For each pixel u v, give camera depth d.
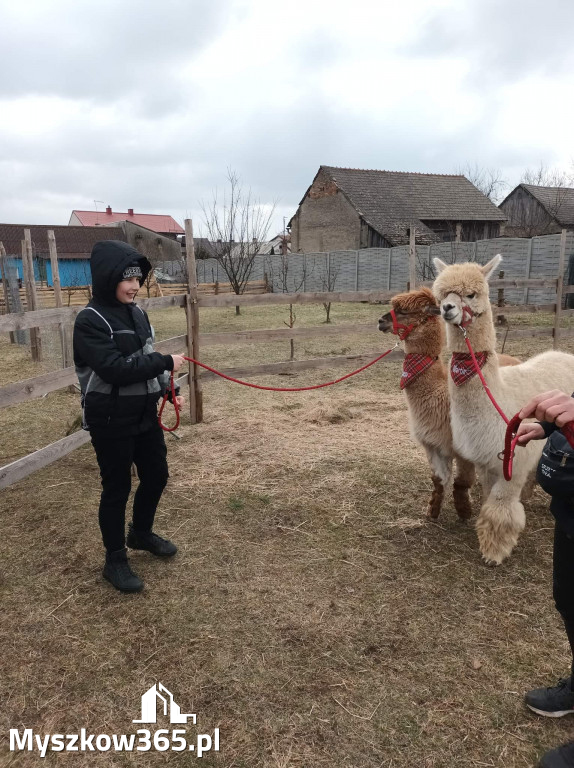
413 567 3.46
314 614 3.00
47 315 4.46
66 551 3.65
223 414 6.84
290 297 6.54
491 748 2.18
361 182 32.88
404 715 2.34
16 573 3.40
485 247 20.23
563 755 2.02
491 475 3.53
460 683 2.51
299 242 35.50
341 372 9.26
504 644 2.76
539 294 18.27
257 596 3.16
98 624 2.93
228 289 26.39
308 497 4.44
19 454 5.63
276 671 2.59
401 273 24.08
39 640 2.80
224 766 2.11
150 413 3.06
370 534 3.87
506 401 3.37
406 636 2.82
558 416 1.69
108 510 3.09
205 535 3.86
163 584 3.28
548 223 34.53
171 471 5.00
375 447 5.55
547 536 3.85
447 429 3.73
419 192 33.69
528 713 2.35
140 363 2.80
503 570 3.42
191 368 6.32
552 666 2.61
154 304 5.63
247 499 4.41
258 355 11.42
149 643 2.78
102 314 2.81
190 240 5.99
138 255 2.91
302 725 2.29
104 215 62.62
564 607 2.09
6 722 2.31
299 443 5.71
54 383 4.45
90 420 2.90
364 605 3.08
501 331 13.14
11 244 33.41
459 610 3.03
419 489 4.57
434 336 3.78
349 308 21.27
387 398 7.52
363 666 2.62
